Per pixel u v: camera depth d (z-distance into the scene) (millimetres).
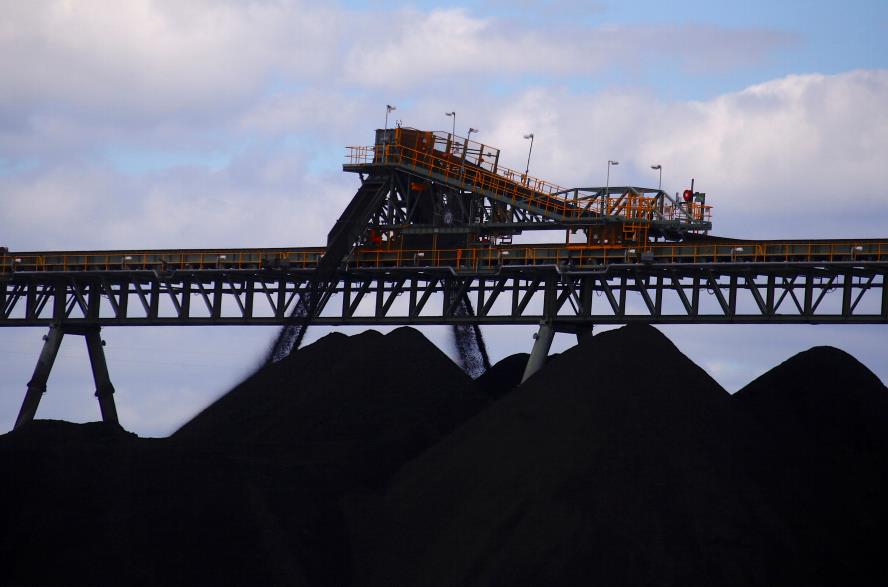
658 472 82750
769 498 82500
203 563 82312
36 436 93250
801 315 94688
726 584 76688
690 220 104625
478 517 82875
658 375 88625
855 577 79375
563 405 87750
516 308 103875
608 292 100625
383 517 86938
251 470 88062
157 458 87750
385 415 98750
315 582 82812
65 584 80625
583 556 78000
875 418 92438
